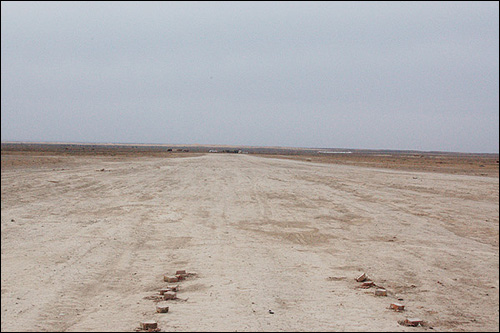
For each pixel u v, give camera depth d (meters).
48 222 13.98
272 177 33.50
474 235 13.90
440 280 9.07
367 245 12.13
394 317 6.77
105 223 14.05
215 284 8.25
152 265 9.53
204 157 80.88
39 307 6.89
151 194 21.30
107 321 6.29
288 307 7.03
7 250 10.48
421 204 20.30
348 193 23.81
